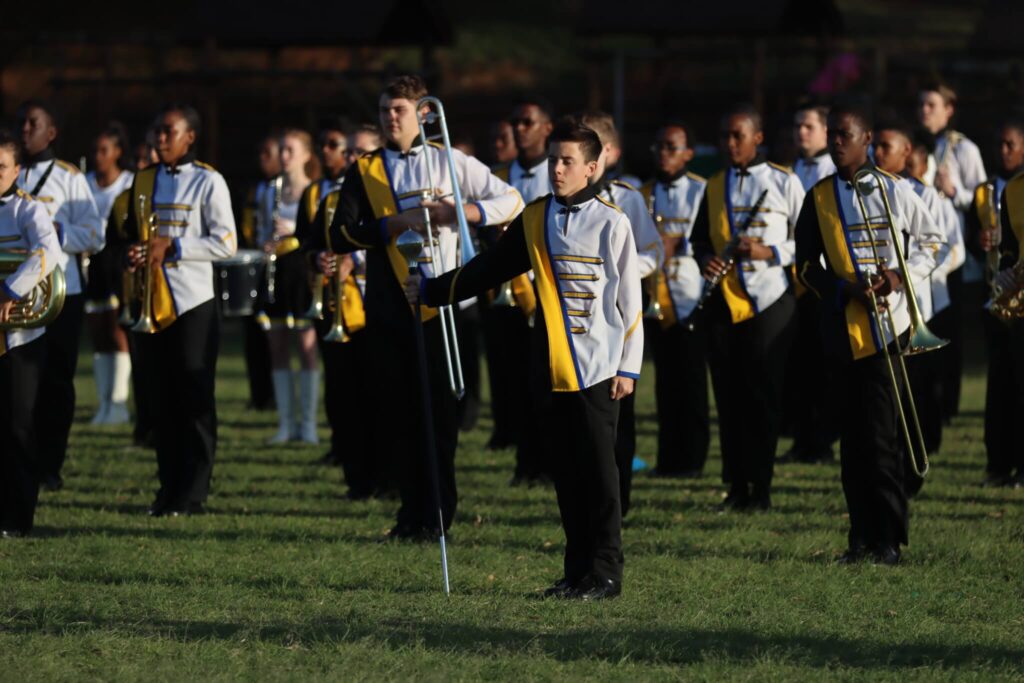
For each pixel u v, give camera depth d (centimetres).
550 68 10744
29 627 2017
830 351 2512
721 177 3059
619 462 2548
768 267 2978
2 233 2586
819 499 3098
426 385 2381
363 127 3294
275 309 3906
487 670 1814
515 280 3192
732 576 2373
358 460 3170
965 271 4244
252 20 7444
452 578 2336
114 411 4353
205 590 2242
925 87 3750
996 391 3234
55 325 3138
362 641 1923
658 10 7206
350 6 7319
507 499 3084
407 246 2270
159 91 7944
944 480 3294
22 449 2664
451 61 10844
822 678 1805
